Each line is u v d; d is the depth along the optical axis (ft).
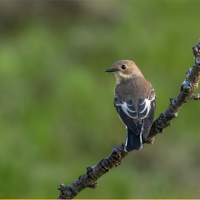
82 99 43.57
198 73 21.40
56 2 56.08
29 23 52.54
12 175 37.81
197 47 21.06
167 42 47.19
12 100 43.01
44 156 40.06
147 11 50.06
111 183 39.19
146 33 48.39
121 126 43.96
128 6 51.13
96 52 49.49
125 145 23.00
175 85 45.93
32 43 46.83
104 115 43.83
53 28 52.75
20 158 39.04
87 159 42.16
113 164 22.98
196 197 44.16
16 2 55.88
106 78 47.19
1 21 55.01
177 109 23.17
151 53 47.19
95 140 43.42
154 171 44.91
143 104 30.01
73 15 55.42
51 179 38.70
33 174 38.50
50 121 41.98
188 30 47.98
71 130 42.80
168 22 48.49
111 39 49.67
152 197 40.65
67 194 23.09
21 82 44.04
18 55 45.80
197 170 45.27
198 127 45.80
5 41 48.80
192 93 22.11
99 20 53.67
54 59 46.80
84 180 22.98
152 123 24.32
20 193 37.32
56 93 43.98
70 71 45.55
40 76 44.98
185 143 46.11
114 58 48.88
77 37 50.52
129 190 39.11
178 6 49.44
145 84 31.73
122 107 30.25
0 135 39.96
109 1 53.47
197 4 49.60
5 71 43.68
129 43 48.55
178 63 46.50
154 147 46.16
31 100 43.29
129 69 32.63
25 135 40.52
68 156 41.24
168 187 42.80
